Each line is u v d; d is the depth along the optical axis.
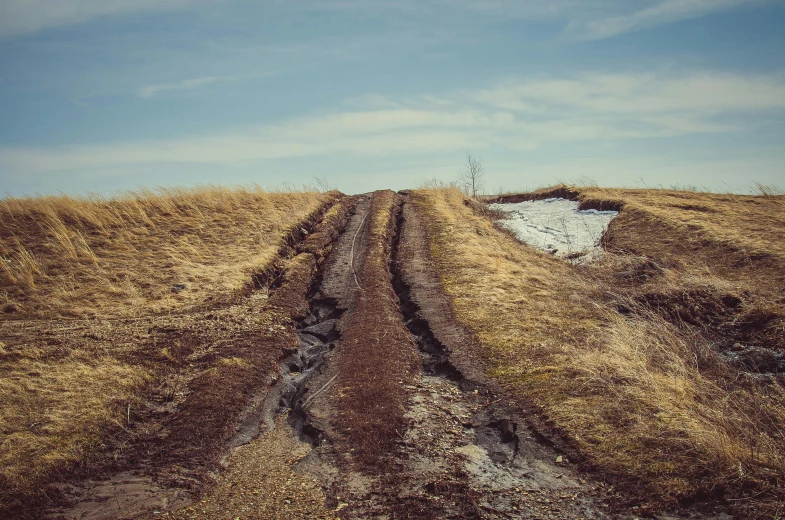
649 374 6.62
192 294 10.59
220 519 4.69
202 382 7.08
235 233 14.74
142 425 6.26
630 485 4.86
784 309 8.58
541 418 6.16
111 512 4.75
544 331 8.63
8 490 4.89
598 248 14.30
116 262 12.16
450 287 11.20
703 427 5.48
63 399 6.50
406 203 20.38
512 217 19.14
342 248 14.42
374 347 8.34
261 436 6.36
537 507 4.71
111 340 8.44
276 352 8.34
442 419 6.43
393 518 4.60
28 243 12.83
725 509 4.48
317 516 4.69
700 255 11.92
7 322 9.20
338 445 5.84
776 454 4.96
